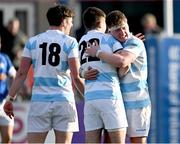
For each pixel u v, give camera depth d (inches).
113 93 846.5
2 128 1164.5
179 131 1349.7
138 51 855.1
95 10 879.1
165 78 1346.0
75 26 1994.3
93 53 847.1
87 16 877.8
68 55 868.0
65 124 874.8
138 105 869.2
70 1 1653.5
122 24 860.0
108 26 866.8
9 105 890.1
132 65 864.9
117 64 837.2
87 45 866.1
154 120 1341.0
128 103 869.2
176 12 2033.7
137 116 871.1
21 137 1307.8
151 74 1341.0
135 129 874.1
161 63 1346.0
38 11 1988.2
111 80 848.3
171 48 1349.7
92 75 848.9
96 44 859.4
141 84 869.8
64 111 870.4
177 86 1352.1
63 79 872.9
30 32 1988.2
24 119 1307.8
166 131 1343.5
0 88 1186.6
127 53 844.0
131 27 2111.2
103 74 848.3
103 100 844.0
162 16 2134.6
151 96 1342.3
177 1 2032.5
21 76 887.7
